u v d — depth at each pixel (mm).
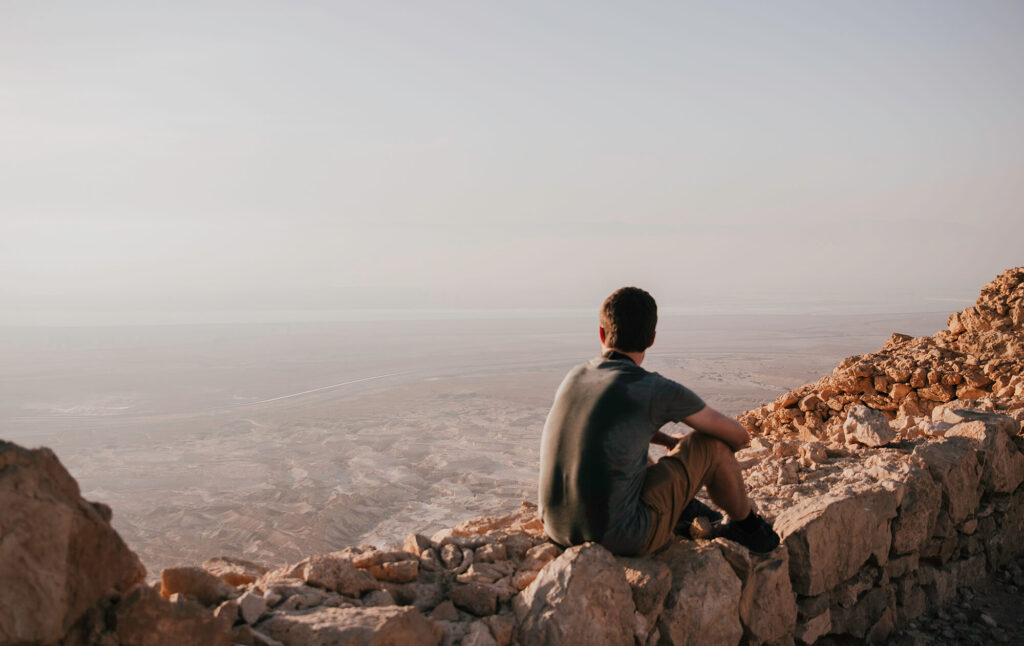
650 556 3109
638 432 2896
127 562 1984
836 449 5273
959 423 5172
